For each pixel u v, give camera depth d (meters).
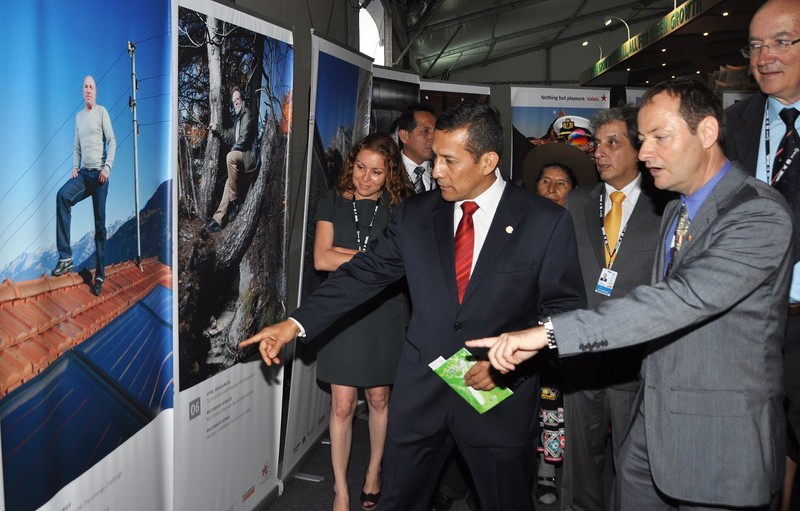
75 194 1.50
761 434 1.52
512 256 1.89
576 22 15.37
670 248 1.72
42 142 1.40
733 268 1.43
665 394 1.61
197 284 2.08
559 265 1.90
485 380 1.84
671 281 1.47
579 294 1.93
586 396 2.52
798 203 2.07
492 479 1.95
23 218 1.35
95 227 1.58
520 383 1.93
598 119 2.57
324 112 3.15
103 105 1.58
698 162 1.56
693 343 1.56
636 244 2.43
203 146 2.04
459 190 1.88
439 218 2.02
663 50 9.97
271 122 2.48
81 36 1.50
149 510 1.94
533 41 17.42
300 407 3.28
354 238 2.83
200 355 2.13
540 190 3.11
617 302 1.49
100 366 1.64
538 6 12.44
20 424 1.38
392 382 2.79
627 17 16.42
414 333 2.00
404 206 2.12
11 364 1.35
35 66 1.37
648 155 1.58
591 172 3.09
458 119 1.81
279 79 2.53
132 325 1.77
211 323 2.18
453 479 2.91
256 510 2.77
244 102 2.27
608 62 11.34
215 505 2.38
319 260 2.79
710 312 1.44
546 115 5.54
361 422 4.14
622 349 2.42
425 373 1.96
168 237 1.89
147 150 1.78
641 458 1.77
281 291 2.70
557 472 3.42
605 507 2.98
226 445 2.43
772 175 2.15
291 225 3.57
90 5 1.52
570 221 1.93
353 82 3.50
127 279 1.73
